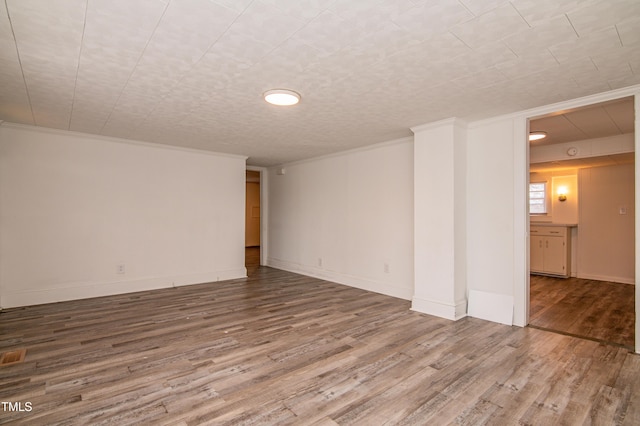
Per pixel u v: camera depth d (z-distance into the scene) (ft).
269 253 24.11
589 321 11.63
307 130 13.55
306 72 8.03
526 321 11.16
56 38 6.48
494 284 11.83
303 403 6.60
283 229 22.65
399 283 15.14
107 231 15.20
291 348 9.25
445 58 7.29
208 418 6.09
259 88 9.08
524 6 5.44
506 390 7.11
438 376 7.70
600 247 18.76
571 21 5.87
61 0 5.28
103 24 5.99
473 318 11.96
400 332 10.49
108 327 10.86
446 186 11.93
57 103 10.41
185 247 17.47
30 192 13.47
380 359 8.57
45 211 13.78
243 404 6.55
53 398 6.68
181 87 9.04
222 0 5.28
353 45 6.73
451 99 9.88
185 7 5.46
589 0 5.27
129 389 7.06
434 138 12.28
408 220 14.79
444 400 6.73
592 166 18.75
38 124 13.01
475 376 7.70
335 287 17.08
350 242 17.58
